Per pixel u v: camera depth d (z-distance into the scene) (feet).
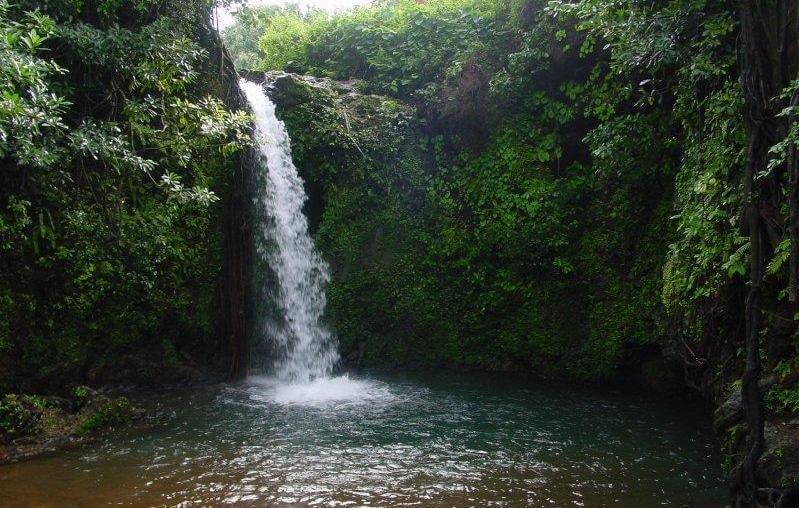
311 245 33.78
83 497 16.56
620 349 29.37
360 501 16.40
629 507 16.19
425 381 30.63
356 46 40.63
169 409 25.13
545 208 31.60
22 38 16.56
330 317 33.53
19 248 24.67
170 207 28.32
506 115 33.76
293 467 18.84
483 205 33.45
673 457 20.01
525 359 32.17
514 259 32.04
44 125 17.88
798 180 13.28
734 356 18.42
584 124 32.50
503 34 34.30
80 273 26.20
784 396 15.31
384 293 33.73
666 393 28.32
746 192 14.92
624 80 29.45
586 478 18.19
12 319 24.89
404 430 22.66
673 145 27.99
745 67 15.14
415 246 34.14
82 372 26.99
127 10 26.37
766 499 13.84
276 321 32.07
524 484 17.66
